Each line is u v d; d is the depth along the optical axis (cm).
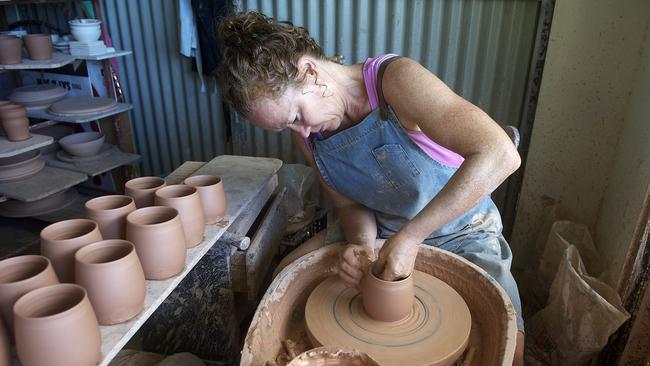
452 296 124
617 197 179
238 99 114
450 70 235
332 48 246
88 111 248
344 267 124
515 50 223
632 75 182
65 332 76
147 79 285
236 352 158
